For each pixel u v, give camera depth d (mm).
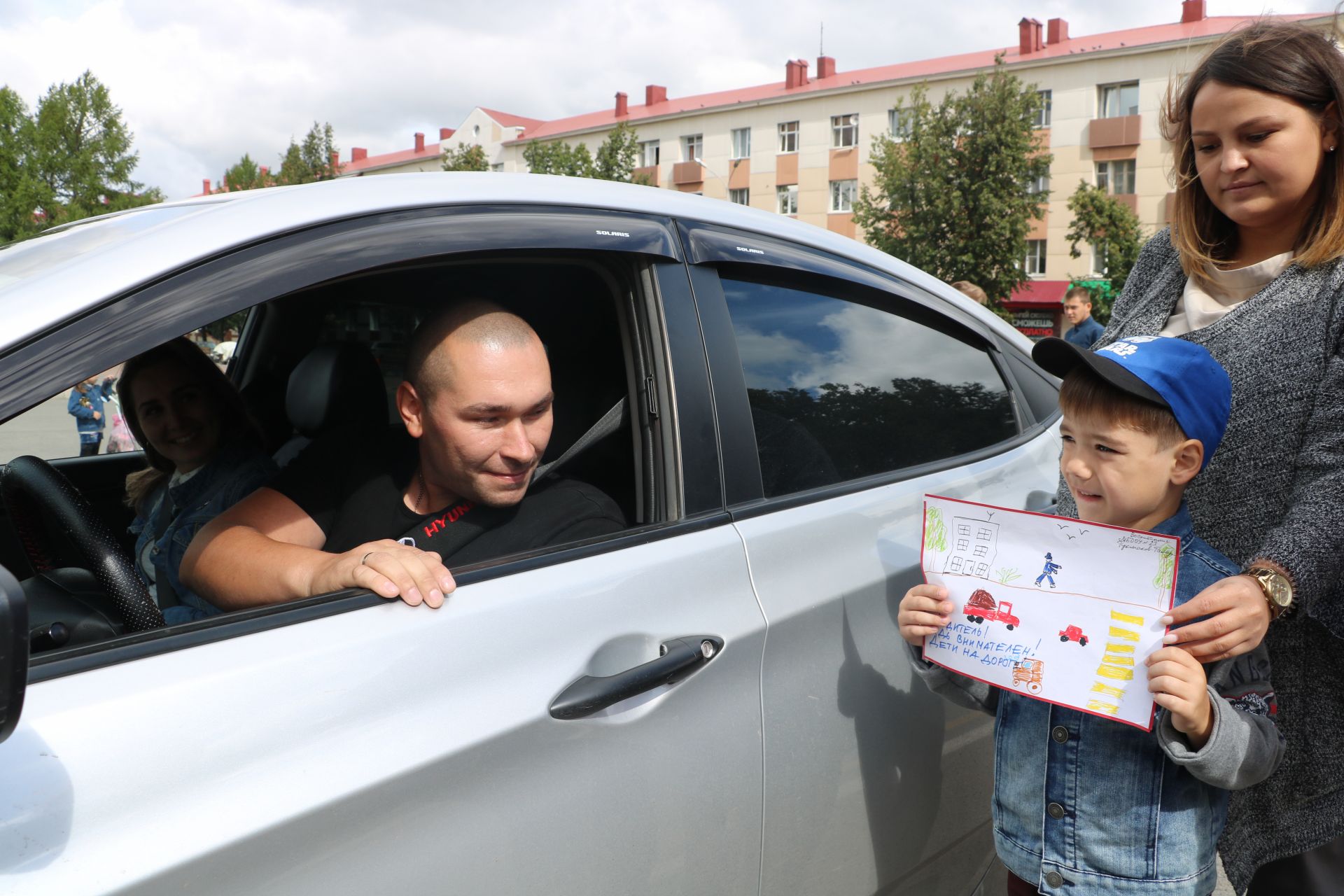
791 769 1412
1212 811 1375
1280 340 1421
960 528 1380
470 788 1060
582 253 1435
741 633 1360
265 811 923
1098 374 1281
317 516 1624
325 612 1067
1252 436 1435
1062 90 35375
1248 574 1284
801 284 1764
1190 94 1506
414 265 1268
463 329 1361
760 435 1548
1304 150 1381
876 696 1567
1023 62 35812
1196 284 1578
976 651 1368
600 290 1579
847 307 1841
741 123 42812
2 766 837
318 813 950
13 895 793
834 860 1503
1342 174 1396
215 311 1047
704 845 1287
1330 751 1447
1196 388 1292
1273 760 1288
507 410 1349
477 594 1166
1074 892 1375
